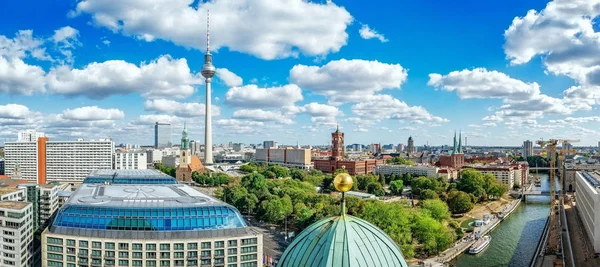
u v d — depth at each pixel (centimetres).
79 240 16512
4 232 18612
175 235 16750
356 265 4919
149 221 16850
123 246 16350
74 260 16562
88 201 18425
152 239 16488
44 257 16838
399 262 5281
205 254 16662
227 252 16850
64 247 16600
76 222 17100
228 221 17538
